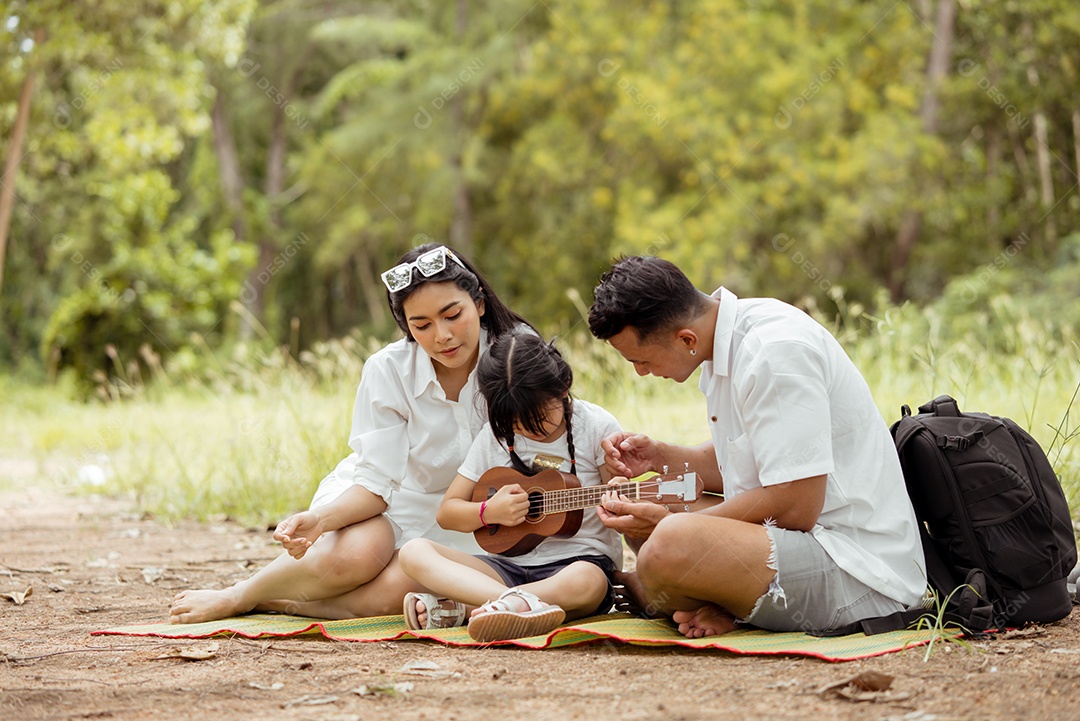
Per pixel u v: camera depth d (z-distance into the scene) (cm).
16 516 641
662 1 2003
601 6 1973
